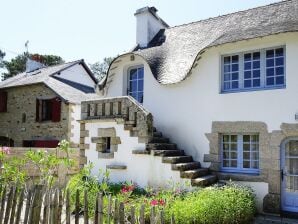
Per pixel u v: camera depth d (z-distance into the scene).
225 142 9.48
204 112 9.72
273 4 10.29
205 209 6.32
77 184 7.66
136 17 13.06
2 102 19.81
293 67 8.38
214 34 10.60
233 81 9.52
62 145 7.57
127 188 7.91
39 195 5.15
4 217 5.53
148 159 9.09
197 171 8.54
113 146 9.84
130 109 9.58
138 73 11.68
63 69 20.61
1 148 8.84
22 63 40.59
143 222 4.35
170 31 12.65
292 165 8.38
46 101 18.38
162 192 7.57
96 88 12.15
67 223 4.99
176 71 10.15
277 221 7.68
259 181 8.55
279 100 8.49
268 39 8.73
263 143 8.61
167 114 10.48
